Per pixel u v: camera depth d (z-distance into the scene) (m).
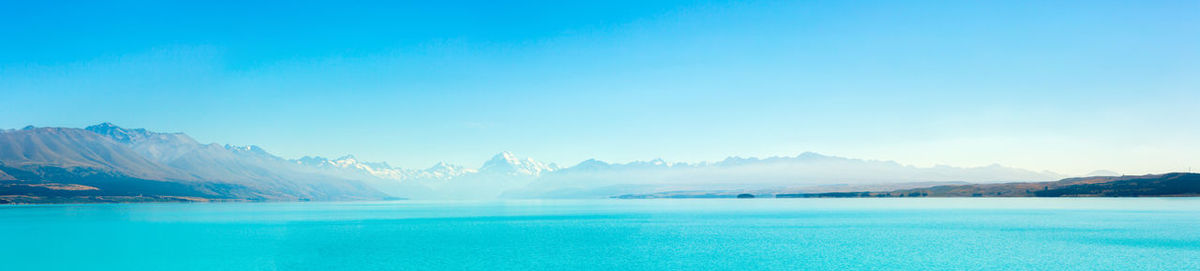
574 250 82.19
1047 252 76.56
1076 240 89.12
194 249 84.31
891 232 105.69
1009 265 67.06
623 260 72.44
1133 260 69.38
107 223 143.00
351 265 69.50
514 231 116.00
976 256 73.56
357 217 182.00
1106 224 117.94
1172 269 63.53
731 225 129.00
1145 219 131.25
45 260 73.81
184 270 66.50
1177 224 115.88
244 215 194.88
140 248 85.38
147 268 67.62
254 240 97.25
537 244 90.06
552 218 170.38
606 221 149.88
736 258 73.38
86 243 92.31
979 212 173.62
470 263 70.75
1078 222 124.50
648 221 148.25
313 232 114.56
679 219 156.88
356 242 94.00
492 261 72.25
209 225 136.12
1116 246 81.56
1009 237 94.50
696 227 123.25
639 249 82.56
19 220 156.25
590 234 107.38
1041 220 132.38
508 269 66.44
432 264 70.19
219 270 66.50
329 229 123.25
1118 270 63.41
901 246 84.00
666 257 74.81
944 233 102.38
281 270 66.25
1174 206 196.25
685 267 67.31
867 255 75.19
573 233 110.06
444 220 161.88
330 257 76.00
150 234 109.12
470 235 106.69
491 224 140.62
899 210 196.62
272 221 155.62
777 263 69.38
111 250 83.06
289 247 86.69
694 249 82.38
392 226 133.62
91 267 68.56
